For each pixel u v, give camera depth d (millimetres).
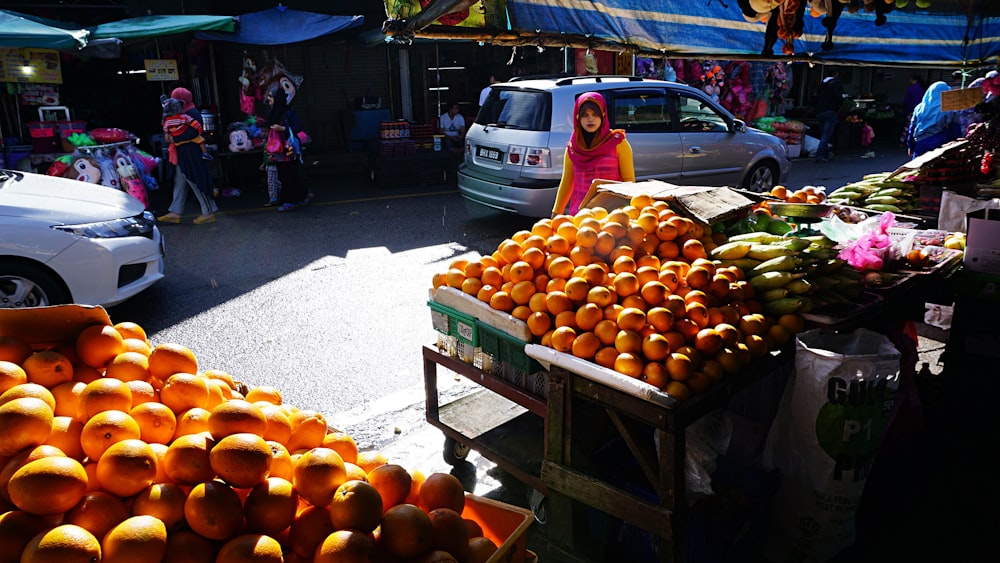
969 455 3449
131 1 12273
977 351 3668
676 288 2781
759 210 3922
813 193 4680
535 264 2939
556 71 15109
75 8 12180
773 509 2760
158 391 1760
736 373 2562
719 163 9000
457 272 3219
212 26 10469
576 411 3014
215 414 1575
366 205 10414
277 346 5051
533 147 7738
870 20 5199
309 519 1530
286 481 1557
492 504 1880
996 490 3176
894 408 3010
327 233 8578
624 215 3139
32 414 1484
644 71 13320
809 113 17203
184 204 10273
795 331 2881
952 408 3770
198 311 5801
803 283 2953
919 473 3311
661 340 2432
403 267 7043
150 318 5641
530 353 2709
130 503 1441
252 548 1383
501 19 3488
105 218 5398
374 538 1534
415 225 8969
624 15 3949
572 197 4762
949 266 3744
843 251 3547
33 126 9648
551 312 2732
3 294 4930
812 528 2637
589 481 2557
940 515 3012
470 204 10367
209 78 12578
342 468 1601
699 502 2568
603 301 2639
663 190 3564
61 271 5039
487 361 3084
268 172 10070
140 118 13273
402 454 3650
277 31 11625
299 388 4391
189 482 1485
